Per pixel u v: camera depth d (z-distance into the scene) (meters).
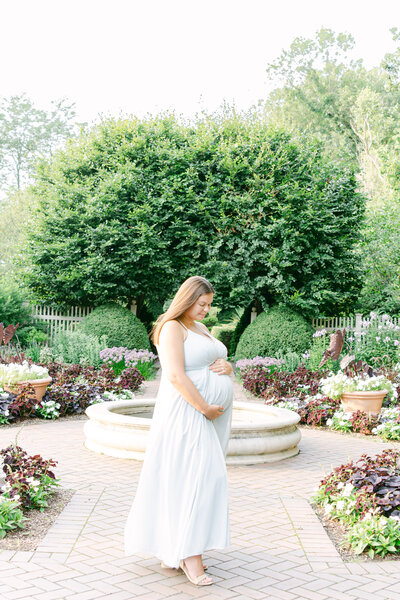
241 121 19.31
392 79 31.67
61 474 5.70
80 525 4.22
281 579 3.36
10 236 31.94
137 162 18.38
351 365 9.80
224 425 3.59
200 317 3.52
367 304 19.58
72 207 17.64
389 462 4.90
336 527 4.35
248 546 3.92
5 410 8.54
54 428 8.34
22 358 11.00
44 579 3.25
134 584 3.22
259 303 19.42
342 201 18.17
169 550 3.20
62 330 16.73
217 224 17.39
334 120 46.59
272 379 11.84
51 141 52.62
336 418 8.84
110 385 10.82
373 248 19.97
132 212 17.27
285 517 4.57
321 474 6.06
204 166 18.02
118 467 6.07
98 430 6.75
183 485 3.26
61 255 17.08
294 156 18.36
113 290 17.41
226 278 17.30
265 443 6.52
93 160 18.73
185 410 3.35
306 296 17.33
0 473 5.35
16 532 4.02
